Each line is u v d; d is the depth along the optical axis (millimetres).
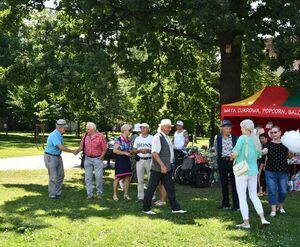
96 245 7070
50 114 42531
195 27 17625
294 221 8938
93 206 10445
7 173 17156
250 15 15617
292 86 14094
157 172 9656
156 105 21766
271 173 9414
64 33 17953
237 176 8398
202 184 13727
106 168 19672
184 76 21016
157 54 19469
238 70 16719
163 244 7129
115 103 37719
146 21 15695
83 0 15672
